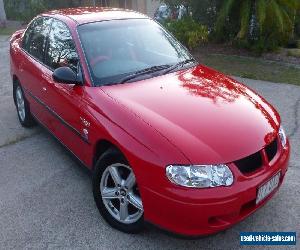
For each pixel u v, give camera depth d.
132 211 3.37
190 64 4.32
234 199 2.82
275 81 7.60
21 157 4.84
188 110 3.30
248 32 9.73
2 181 4.32
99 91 3.61
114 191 3.39
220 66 8.77
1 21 15.43
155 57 4.23
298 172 4.30
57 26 4.56
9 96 7.05
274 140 3.32
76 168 4.55
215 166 2.83
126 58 4.07
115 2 18.47
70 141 4.12
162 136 2.98
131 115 3.23
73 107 3.81
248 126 3.20
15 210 3.80
